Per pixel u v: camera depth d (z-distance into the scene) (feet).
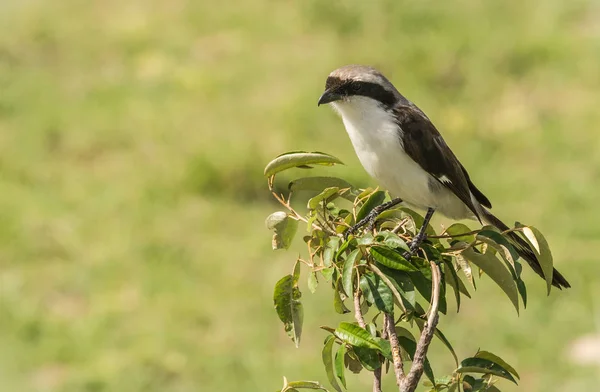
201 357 38.04
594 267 42.98
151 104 59.98
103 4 77.15
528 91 61.00
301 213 48.70
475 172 52.95
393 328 15.64
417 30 68.90
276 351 38.45
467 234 17.12
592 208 48.80
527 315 40.06
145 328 39.68
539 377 36.81
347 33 70.28
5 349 38.63
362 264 15.89
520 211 48.91
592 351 37.86
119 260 44.70
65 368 37.73
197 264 44.42
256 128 56.24
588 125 56.95
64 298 42.24
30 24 71.82
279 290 16.49
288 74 63.98
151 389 36.70
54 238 46.09
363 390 35.32
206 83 62.59
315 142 54.70
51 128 56.59
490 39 65.21
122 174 52.16
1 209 48.16
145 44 69.10
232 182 50.31
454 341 38.75
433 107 59.26
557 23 69.36
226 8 75.20
